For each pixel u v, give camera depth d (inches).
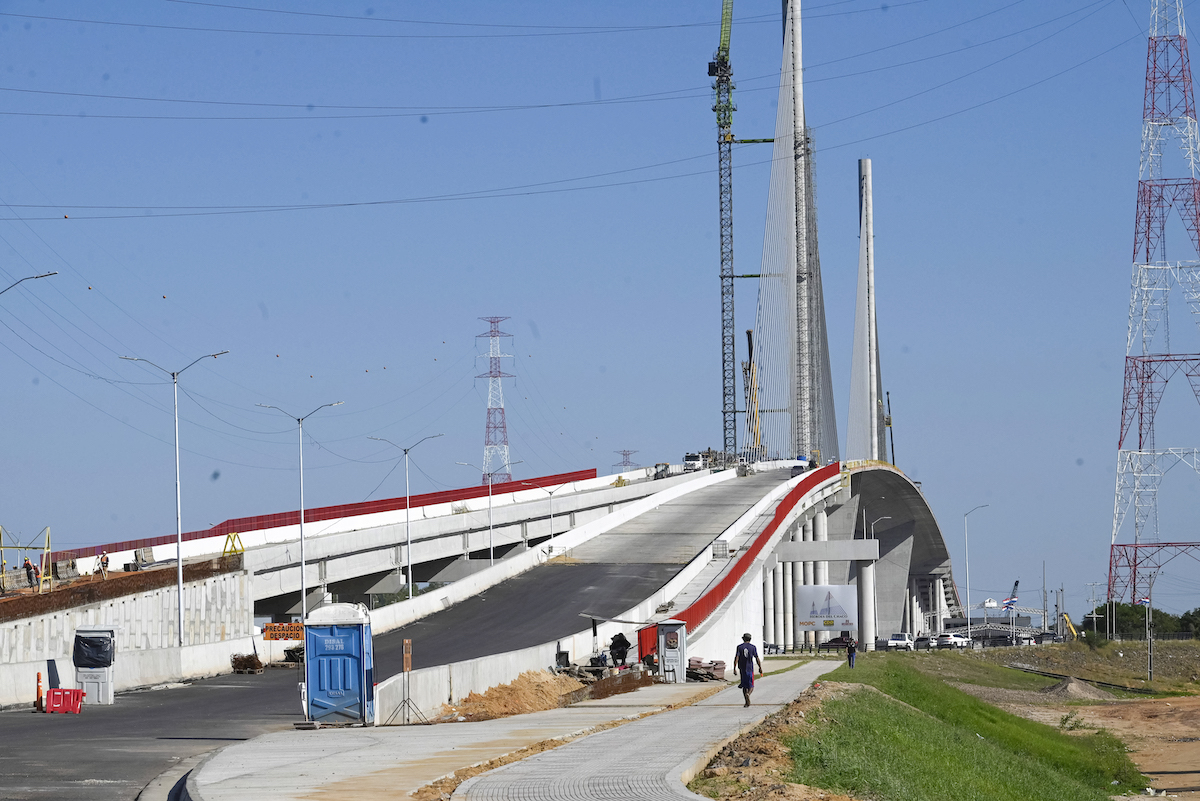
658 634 1984.5
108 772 828.0
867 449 7652.6
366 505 3900.1
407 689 1240.2
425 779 725.9
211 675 1929.1
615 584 3036.4
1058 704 3720.5
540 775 728.3
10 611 1995.6
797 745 882.1
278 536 3373.5
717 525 3988.7
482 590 3029.0
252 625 2859.3
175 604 2501.2
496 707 1385.3
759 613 3553.2
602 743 909.2
